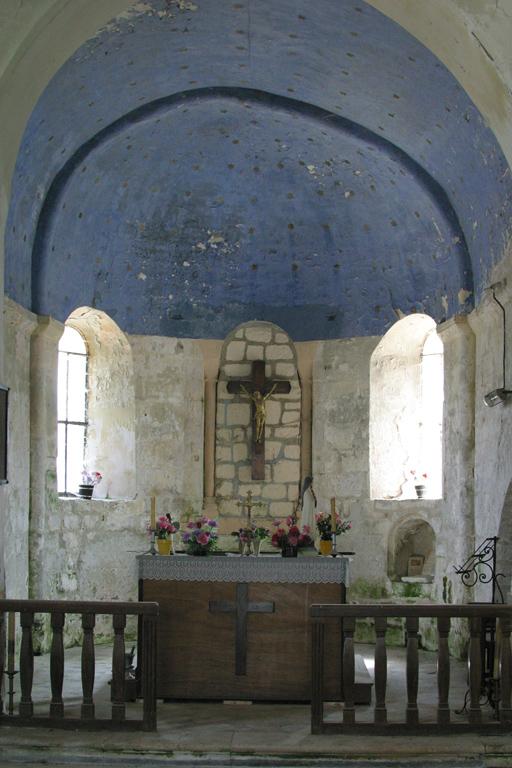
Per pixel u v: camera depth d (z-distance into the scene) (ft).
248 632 28.32
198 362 41.57
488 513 32.68
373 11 27.45
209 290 41.88
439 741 22.57
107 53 30.30
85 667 23.49
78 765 22.09
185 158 38.60
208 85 34.91
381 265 40.11
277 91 34.86
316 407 41.47
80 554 38.32
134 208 39.47
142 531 39.96
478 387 34.37
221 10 29.48
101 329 40.60
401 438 40.81
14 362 33.50
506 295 30.19
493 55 22.26
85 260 38.60
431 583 38.83
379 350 40.78
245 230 41.22
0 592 24.91
